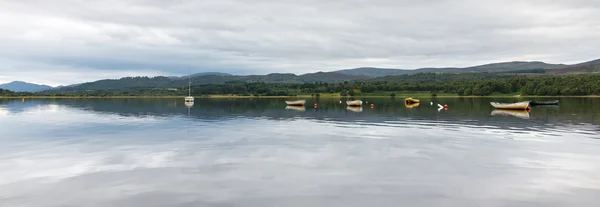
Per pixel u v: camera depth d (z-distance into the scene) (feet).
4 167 68.69
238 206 48.26
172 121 156.66
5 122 152.15
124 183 58.18
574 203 49.24
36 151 84.43
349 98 547.90
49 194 53.26
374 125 138.51
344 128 128.47
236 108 266.77
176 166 69.10
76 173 64.23
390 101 409.69
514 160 74.18
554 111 211.41
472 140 99.71
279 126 135.33
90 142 96.78
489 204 48.93
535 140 99.55
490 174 63.36
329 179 60.13
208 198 51.21
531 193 53.31
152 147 89.04
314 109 251.39
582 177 61.41
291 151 83.61
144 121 156.76
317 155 79.05
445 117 175.01
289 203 49.26
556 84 564.30
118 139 101.91
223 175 62.59
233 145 91.71
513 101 415.64
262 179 60.13
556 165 69.82
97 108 267.59
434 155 79.15
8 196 52.54
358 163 71.41
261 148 87.51
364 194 52.80
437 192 53.78
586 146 89.92
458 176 62.13
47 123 147.84
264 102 403.95
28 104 349.00
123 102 411.75
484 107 264.52
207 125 139.33
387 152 82.43
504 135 109.60
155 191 54.24
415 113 204.33
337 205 48.57
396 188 55.52
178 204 49.03
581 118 164.86
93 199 51.11
